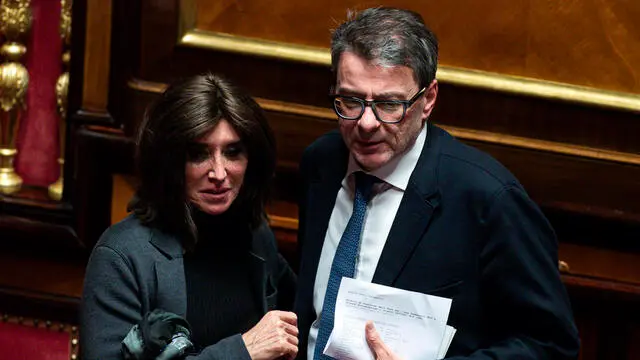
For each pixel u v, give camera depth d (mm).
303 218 9922
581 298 12914
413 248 8516
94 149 13719
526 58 12586
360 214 8852
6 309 14719
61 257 14453
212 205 8578
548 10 12453
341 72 8141
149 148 8352
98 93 13688
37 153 15125
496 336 8625
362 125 8062
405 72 8016
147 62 13344
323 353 8539
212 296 8836
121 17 13305
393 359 8133
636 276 12945
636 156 12562
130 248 8375
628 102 12422
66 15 14180
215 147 8383
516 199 8352
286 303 10141
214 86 8438
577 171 12625
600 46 12461
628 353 13000
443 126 12695
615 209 12680
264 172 8906
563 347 8297
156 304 8430
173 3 13133
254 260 9133
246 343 8258
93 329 8148
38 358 14727
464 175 8523
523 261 8188
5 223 14430
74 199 14062
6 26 14578
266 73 13062
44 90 14898
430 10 12641
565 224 12766
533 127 12602
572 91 12477
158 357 7895
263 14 13078
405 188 8703
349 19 8422
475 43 12625
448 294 8430
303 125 13023
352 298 8422
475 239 8391
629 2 12328
